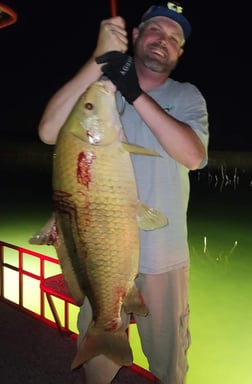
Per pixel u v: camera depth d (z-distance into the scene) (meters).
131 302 1.32
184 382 1.75
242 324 4.11
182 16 1.53
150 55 1.53
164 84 1.63
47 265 5.78
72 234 1.27
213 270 6.14
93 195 1.23
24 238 8.06
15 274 5.12
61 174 1.25
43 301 2.97
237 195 14.15
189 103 1.59
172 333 1.68
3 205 11.75
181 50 1.60
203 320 4.21
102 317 1.33
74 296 1.37
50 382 2.32
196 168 1.44
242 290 5.20
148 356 1.76
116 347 1.35
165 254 1.62
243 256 6.97
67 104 1.38
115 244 1.26
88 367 1.82
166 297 1.66
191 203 12.74
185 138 1.33
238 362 3.29
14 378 2.35
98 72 1.30
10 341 2.69
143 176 1.59
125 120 1.60
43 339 2.72
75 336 2.74
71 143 1.23
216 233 8.89
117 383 2.28
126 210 1.25
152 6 1.59
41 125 1.45
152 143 1.59
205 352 3.47
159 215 1.27
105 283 1.29
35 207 11.52
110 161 1.22
